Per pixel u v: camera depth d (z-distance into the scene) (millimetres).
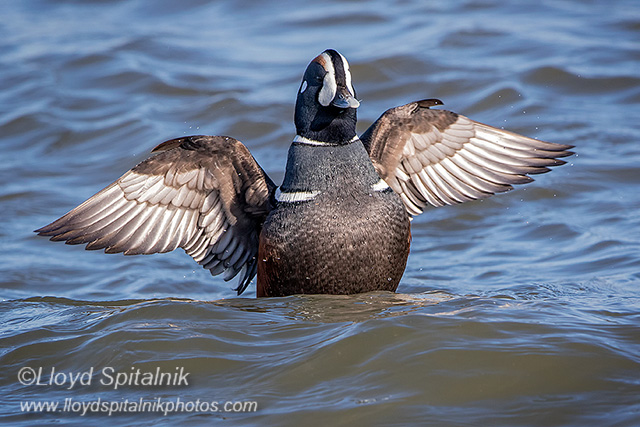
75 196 16531
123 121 19547
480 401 7188
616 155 16828
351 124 9961
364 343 8156
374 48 22141
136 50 23125
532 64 20734
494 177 11227
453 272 12984
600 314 9180
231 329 8867
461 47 22094
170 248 10531
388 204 9914
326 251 9758
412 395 7297
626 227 14047
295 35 23781
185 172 10383
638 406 6992
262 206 10578
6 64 22672
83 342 8961
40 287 13094
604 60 20969
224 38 23984
